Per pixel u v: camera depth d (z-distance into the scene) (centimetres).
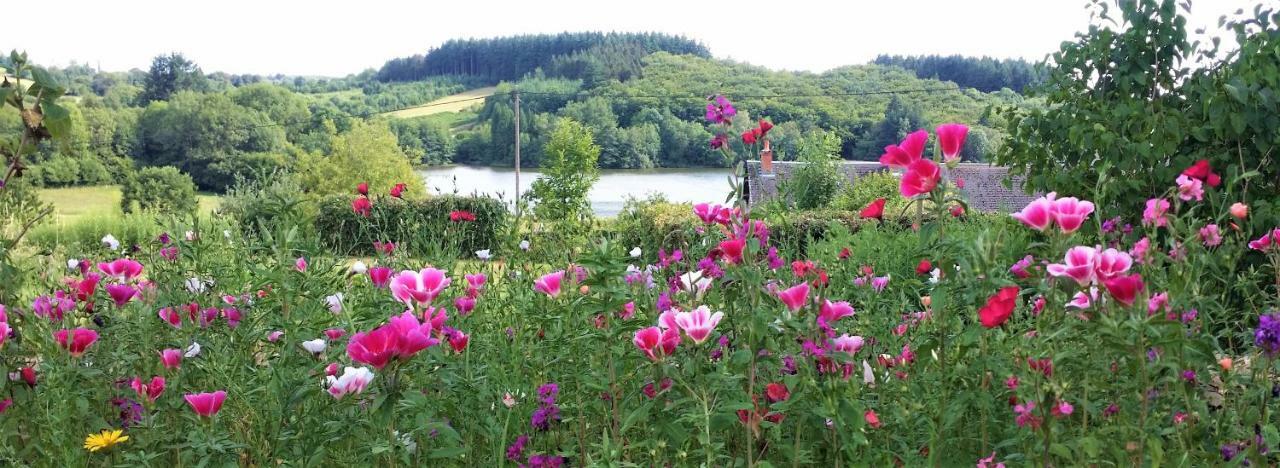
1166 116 527
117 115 6631
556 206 493
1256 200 486
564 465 266
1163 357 228
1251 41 500
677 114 6138
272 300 311
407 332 219
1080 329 229
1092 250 213
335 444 269
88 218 1883
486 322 350
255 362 308
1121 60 571
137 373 315
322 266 335
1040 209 235
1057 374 208
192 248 342
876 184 2192
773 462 279
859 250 582
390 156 4344
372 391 228
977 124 3422
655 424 261
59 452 284
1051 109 606
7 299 336
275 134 6925
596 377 276
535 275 412
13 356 307
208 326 312
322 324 297
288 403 246
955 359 240
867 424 230
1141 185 530
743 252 250
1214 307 290
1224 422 239
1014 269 272
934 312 235
